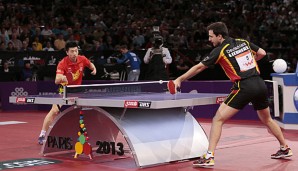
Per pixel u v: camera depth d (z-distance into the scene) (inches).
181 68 644.1
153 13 893.2
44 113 551.2
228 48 234.1
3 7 791.7
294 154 269.9
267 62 597.3
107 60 628.4
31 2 873.5
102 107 246.2
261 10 903.7
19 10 805.9
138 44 721.6
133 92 295.9
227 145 307.3
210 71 635.5
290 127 370.3
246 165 240.2
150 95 265.4
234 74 234.2
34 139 347.3
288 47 727.7
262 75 605.6
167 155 248.2
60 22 796.6
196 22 823.7
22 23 759.7
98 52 644.7
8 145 318.3
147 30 757.9
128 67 562.6
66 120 272.2
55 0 873.5
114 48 706.8
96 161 256.1
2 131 394.0
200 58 662.5
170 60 473.7
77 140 267.9
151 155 241.4
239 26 814.5
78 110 272.1
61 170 233.3
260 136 349.7
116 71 608.1
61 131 274.5
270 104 392.5
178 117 270.5
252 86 233.1
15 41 676.7
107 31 761.0
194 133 268.8
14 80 611.5
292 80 367.2
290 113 370.0
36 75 609.6
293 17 848.3
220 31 237.6
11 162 255.0
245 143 315.6
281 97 377.4
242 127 404.5
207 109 478.3
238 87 233.8
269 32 777.6
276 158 257.0
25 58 619.5
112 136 291.3
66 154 279.1
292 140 322.3
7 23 725.9
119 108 249.4
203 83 482.9
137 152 237.0
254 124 423.5
